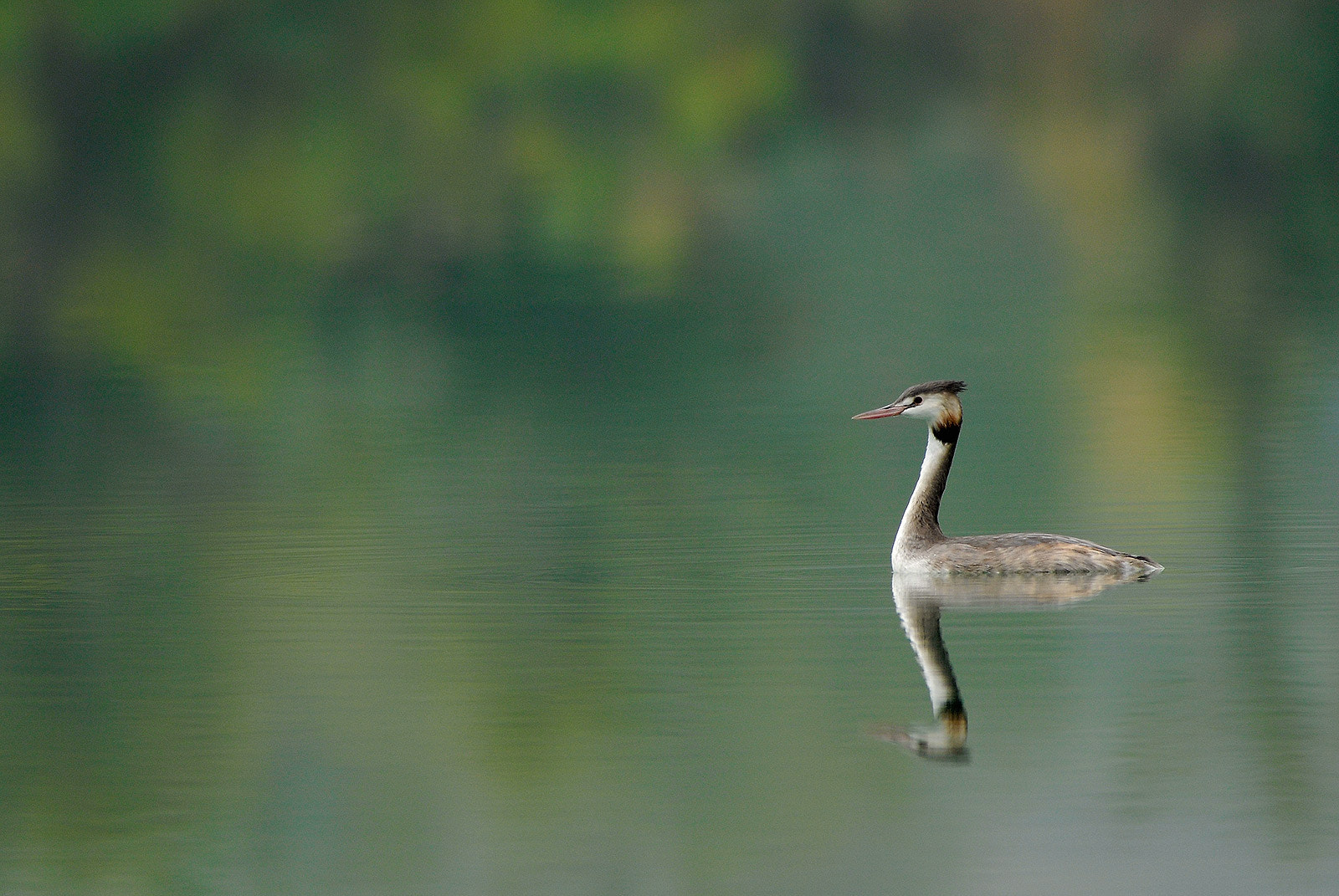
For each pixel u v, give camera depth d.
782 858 11.75
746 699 14.45
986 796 12.52
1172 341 37.00
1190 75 80.50
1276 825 11.94
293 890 11.47
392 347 39.22
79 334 41.09
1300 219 58.75
